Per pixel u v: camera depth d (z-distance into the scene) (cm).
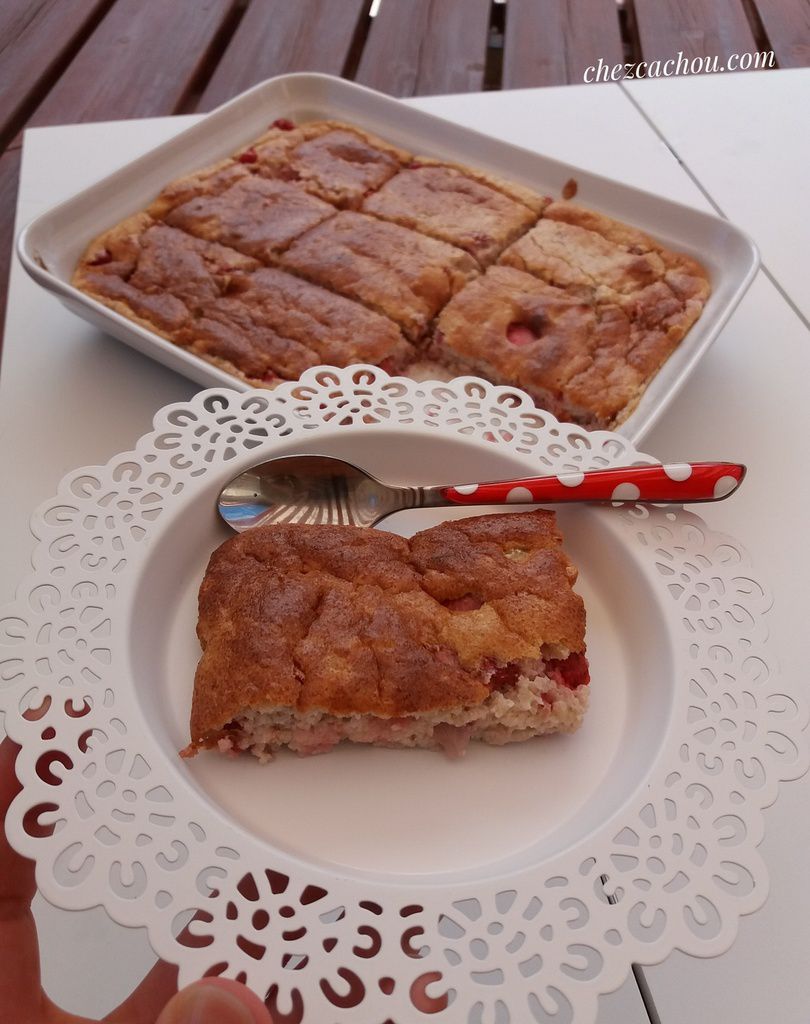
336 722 21
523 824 21
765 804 19
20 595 22
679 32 57
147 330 36
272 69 55
